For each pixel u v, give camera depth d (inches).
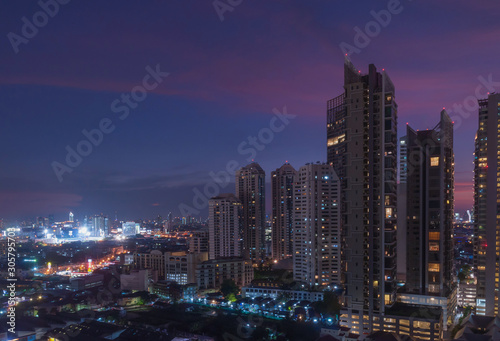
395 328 6628.9
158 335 7111.2
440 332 6589.6
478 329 6535.4
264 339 7263.8
